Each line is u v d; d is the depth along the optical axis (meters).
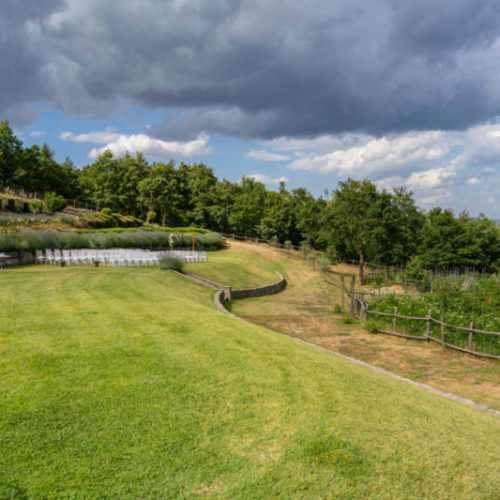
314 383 7.21
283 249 55.66
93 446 4.45
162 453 4.50
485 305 17.77
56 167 69.25
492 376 11.61
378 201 41.97
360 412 6.26
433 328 15.49
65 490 3.76
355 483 4.43
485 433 6.46
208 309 13.95
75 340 7.81
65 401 5.30
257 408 5.87
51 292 13.18
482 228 51.47
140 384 6.10
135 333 8.79
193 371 6.91
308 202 64.69
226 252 43.59
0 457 4.06
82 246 28.44
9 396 5.23
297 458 4.74
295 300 27.50
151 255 28.09
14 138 61.91
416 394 8.10
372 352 13.80
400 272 45.94
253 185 77.69
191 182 73.69
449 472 4.94
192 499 3.87
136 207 71.69
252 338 9.95
